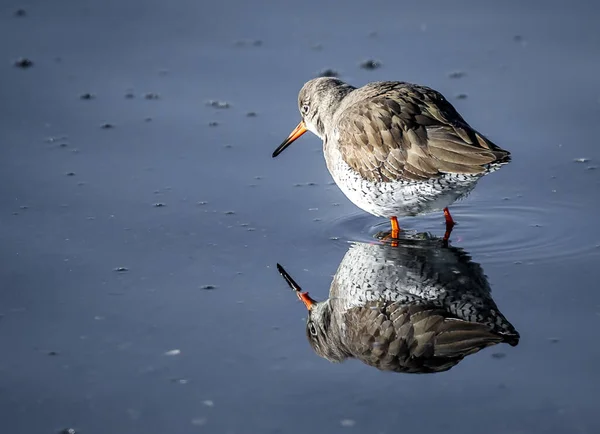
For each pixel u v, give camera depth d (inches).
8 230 550.9
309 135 695.1
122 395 405.7
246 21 824.3
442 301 480.4
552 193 596.1
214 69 753.6
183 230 557.6
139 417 391.2
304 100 634.8
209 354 435.2
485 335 441.7
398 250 538.9
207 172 628.4
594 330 442.9
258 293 491.8
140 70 750.5
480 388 404.8
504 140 652.1
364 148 546.3
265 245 543.8
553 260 515.8
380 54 767.1
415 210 553.3
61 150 645.3
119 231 554.3
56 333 452.1
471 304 475.5
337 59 760.3
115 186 605.6
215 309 474.9
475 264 517.0
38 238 543.8
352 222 575.2
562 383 404.8
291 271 515.2
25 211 572.4
